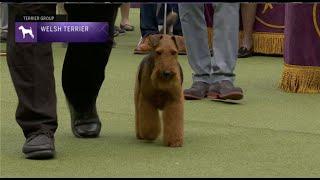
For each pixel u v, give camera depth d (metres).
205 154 5.12
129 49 12.44
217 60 7.50
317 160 4.98
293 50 8.12
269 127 6.21
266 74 9.59
